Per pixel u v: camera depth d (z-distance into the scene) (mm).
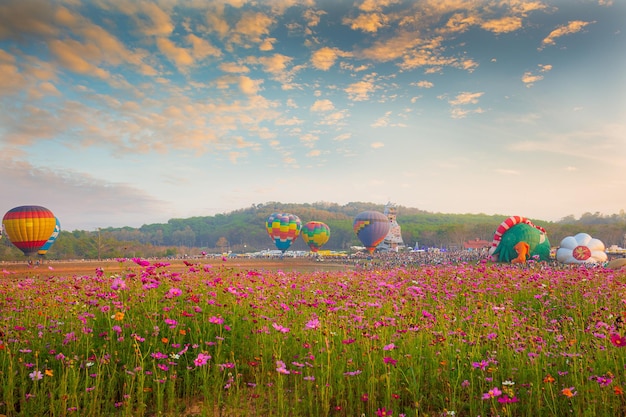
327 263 79500
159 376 6043
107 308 7344
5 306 9250
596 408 5352
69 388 5684
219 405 5723
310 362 6660
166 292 8266
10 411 5254
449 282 13844
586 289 12344
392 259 69125
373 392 5754
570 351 6848
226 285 9555
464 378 6453
